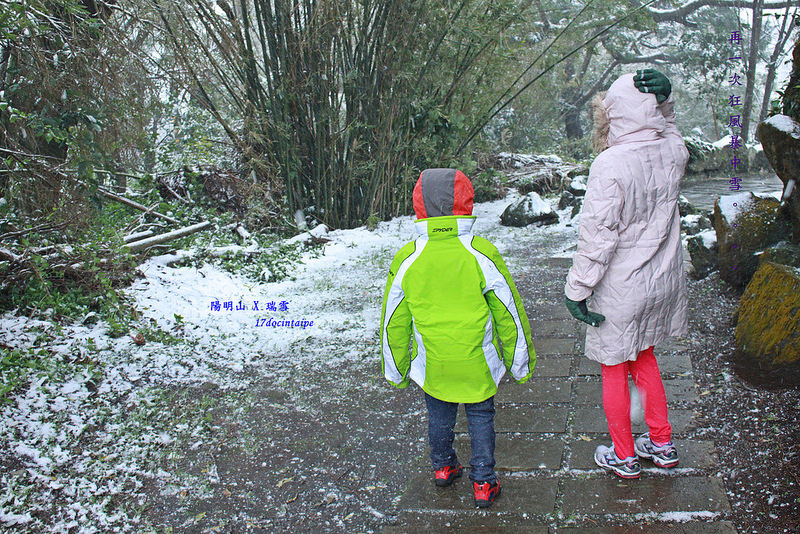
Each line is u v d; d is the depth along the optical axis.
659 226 2.47
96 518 2.65
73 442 3.19
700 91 14.88
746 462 2.61
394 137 9.45
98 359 4.10
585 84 21.31
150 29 5.95
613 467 2.65
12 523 2.57
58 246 4.78
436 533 2.45
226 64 8.16
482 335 2.41
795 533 2.15
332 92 8.86
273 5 8.27
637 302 2.45
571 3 14.25
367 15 8.52
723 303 4.46
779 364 3.10
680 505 2.41
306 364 4.41
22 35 4.50
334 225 9.57
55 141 5.37
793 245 4.14
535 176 12.76
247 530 2.59
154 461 3.12
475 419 2.56
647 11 11.84
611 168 2.38
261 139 8.46
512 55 9.70
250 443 3.29
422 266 2.44
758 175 12.67
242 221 8.88
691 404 3.18
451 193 2.42
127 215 7.53
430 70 9.23
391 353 2.56
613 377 2.56
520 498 2.60
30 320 4.36
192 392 3.92
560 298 5.45
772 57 11.68
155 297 5.40
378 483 2.87
